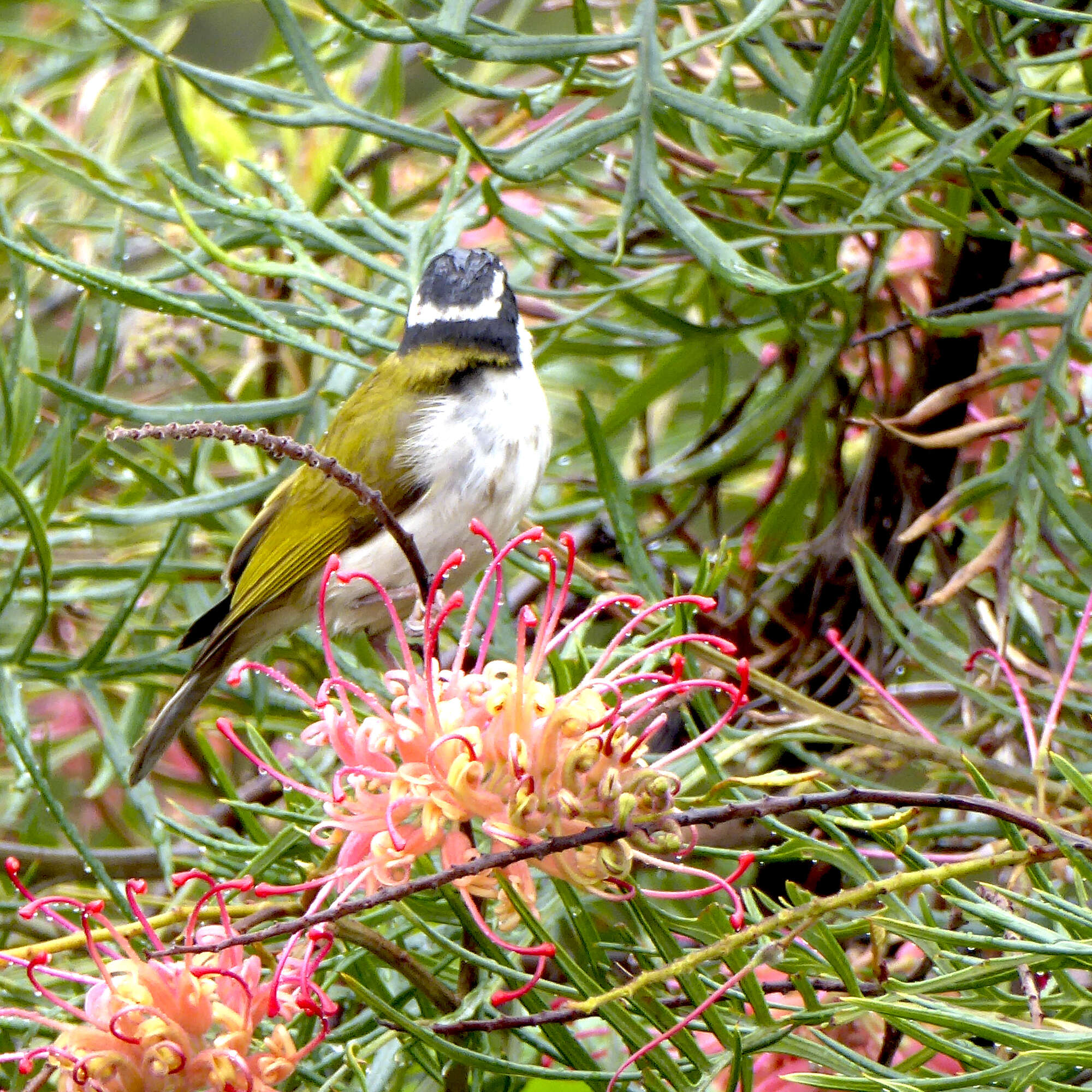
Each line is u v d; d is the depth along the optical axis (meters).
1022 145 7.21
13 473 8.23
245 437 4.36
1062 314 7.03
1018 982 5.26
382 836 4.34
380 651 8.37
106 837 10.09
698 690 5.29
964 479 8.59
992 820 6.11
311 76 7.24
